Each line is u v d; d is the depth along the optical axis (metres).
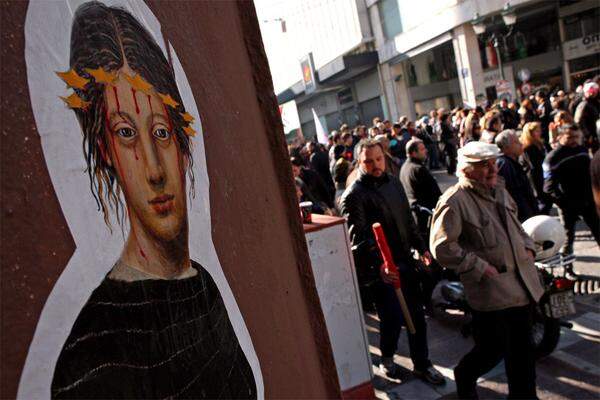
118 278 0.61
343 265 3.16
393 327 3.56
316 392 1.41
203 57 1.10
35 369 0.47
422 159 4.86
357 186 3.42
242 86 1.36
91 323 0.55
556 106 10.98
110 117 0.66
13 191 0.49
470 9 21.64
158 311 0.68
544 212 5.83
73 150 0.58
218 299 0.89
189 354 0.74
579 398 3.22
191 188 0.87
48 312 0.50
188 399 0.71
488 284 2.79
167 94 0.84
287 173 1.54
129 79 0.72
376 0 28.47
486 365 2.94
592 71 25.34
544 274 3.51
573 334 4.00
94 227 0.59
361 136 15.07
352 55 29.39
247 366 0.95
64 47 0.60
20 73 0.52
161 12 0.92
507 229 2.83
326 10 34.06
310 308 1.55
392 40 27.86
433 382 3.53
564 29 25.95
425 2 24.34
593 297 4.56
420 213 4.70
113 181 0.64
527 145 5.78
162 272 0.72
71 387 0.50
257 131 1.42
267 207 1.34
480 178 2.82
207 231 0.91
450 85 32.34
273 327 1.16
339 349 3.14
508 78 27.34
